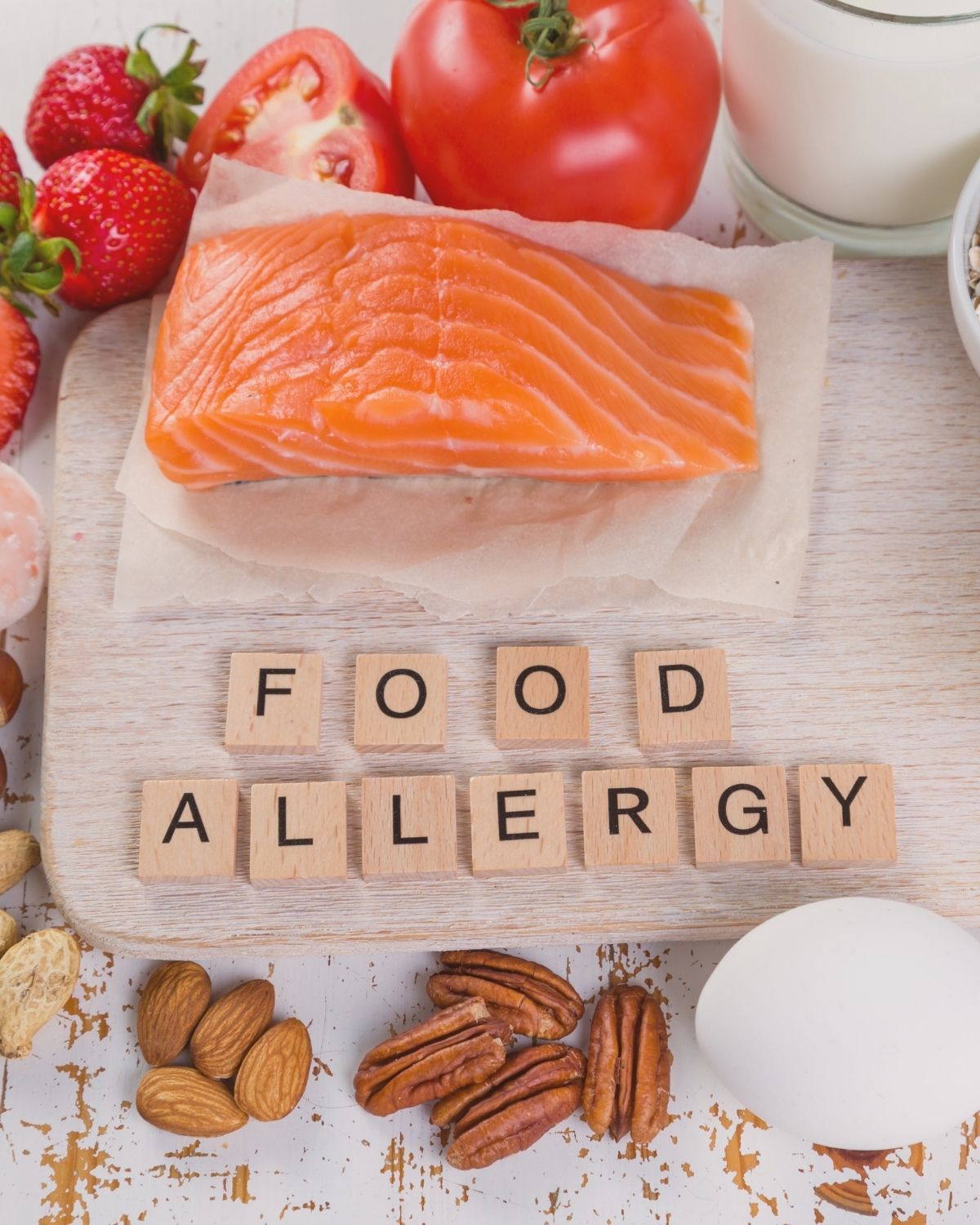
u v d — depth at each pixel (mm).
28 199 531
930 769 527
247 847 523
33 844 531
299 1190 522
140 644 534
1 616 531
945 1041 488
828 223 560
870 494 542
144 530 537
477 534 537
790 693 531
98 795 525
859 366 550
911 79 507
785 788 522
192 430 515
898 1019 488
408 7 588
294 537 536
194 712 530
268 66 547
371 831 519
